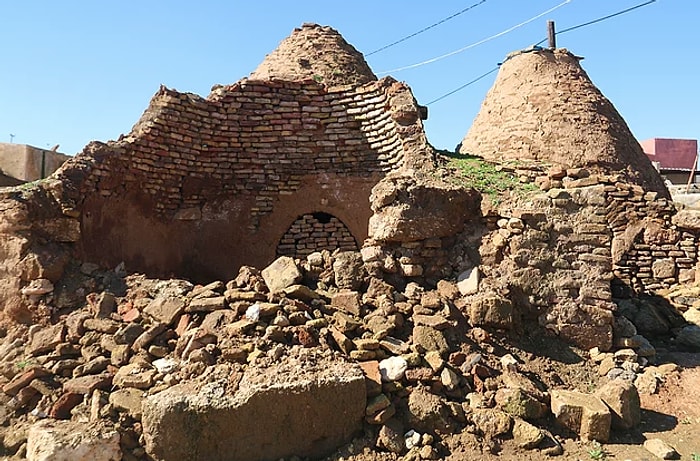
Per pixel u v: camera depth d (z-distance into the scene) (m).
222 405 4.09
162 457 4.02
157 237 8.72
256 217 9.62
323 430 4.30
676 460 4.38
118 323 5.35
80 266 6.53
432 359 4.99
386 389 4.66
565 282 6.14
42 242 6.41
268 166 9.72
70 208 6.73
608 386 5.05
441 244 6.35
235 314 5.04
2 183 11.07
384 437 4.32
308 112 9.71
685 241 9.64
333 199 9.62
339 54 11.41
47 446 3.90
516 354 5.63
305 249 9.68
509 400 4.77
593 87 13.06
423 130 8.50
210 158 9.40
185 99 8.98
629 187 10.06
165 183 8.83
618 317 6.74
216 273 9.33
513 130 12.56
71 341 5.26
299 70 11.05
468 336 5.55
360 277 5.89
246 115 9.61
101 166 7.56
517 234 6.21
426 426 4.50
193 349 4.73
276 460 4.21
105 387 4.61
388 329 5.17
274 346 4.70
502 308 5.71
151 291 5.81
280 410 4.20
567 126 12.20
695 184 20.95
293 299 5.30
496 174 8.12
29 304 5.95
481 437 4.51
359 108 9.50
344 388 4.34
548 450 4.45
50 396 4.62
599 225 6.34
